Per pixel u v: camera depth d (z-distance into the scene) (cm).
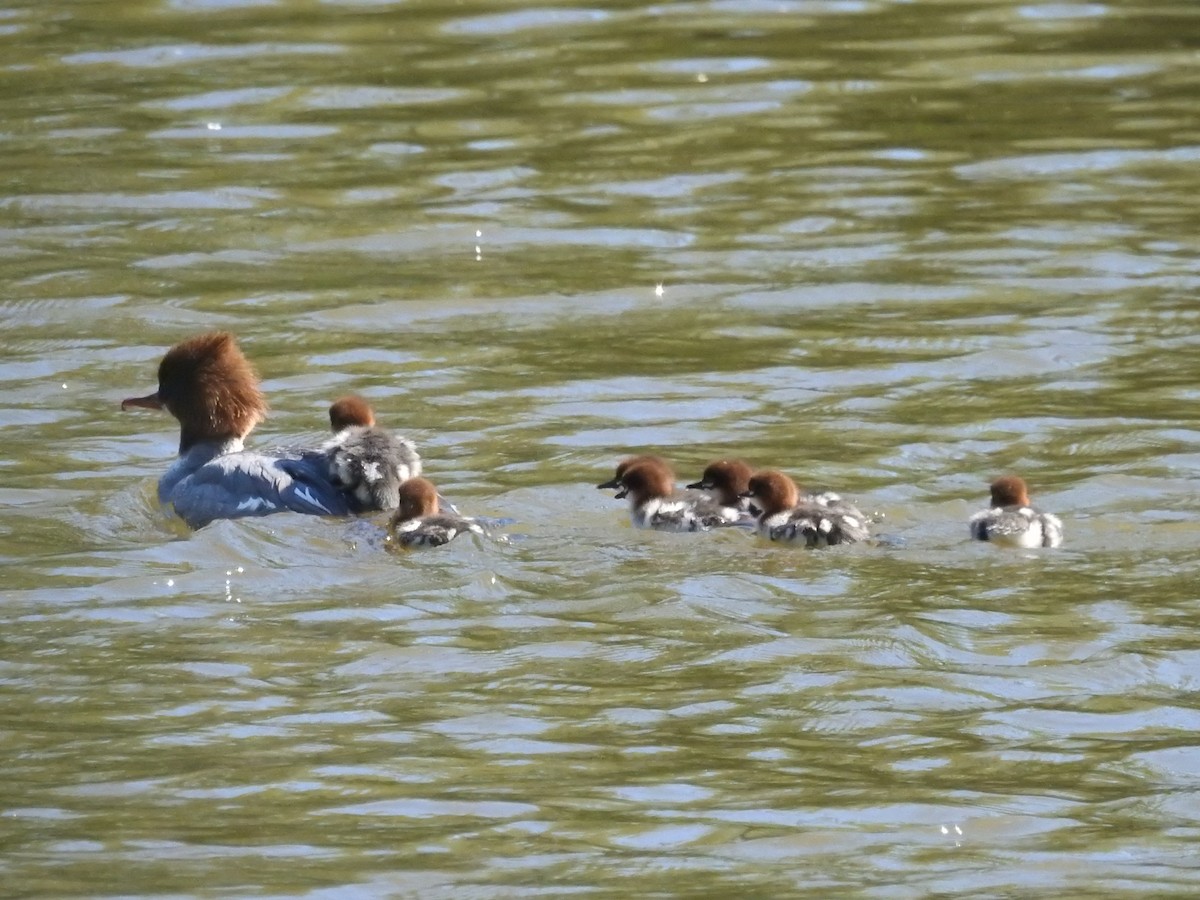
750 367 2872
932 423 2634
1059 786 1695
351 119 4147
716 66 4478
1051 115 4134
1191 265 3262
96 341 3031
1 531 2322
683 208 3625
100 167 3856
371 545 2259
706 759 1744
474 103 4238
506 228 3544
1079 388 2750
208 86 4328
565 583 2141
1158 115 4119
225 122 4116
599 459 2538
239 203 3675
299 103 4238
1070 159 3853
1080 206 3584
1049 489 2388
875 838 1608
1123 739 1777
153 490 2477
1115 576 2128
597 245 3453
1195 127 4034
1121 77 4384
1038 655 1939
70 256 3406
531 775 1716
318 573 2180
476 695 1873
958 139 3994
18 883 1532
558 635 2003
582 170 3841
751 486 2306
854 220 3538
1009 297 3138
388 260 3397
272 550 2239
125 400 2528
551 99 4262
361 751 1761
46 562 2217
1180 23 4784
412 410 2731
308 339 3038
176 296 3219
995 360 2870
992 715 1822
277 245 3472
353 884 1530
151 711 1842
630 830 1620
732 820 1634
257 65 4472
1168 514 2309
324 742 1780
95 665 1942
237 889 1523
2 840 1603
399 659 1953
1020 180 3741
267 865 1561
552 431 2641
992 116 4128
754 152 3934
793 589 2108
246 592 2125
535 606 2078
